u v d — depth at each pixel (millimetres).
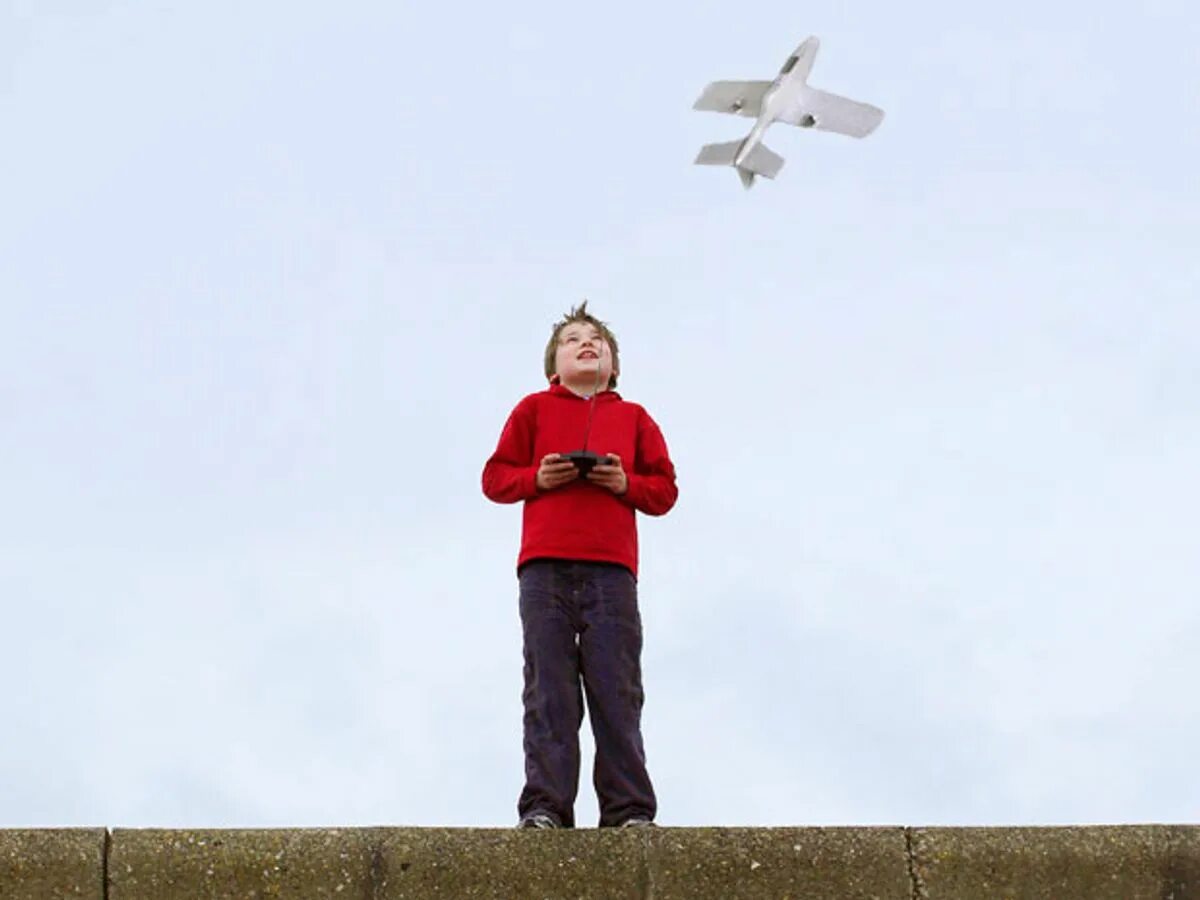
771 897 5238
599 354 6941
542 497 6570
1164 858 5348
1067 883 5301
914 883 5277
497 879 5184
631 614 6461
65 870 5035
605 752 6266
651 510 6637
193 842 5113
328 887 5125
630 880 5227
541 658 6336
